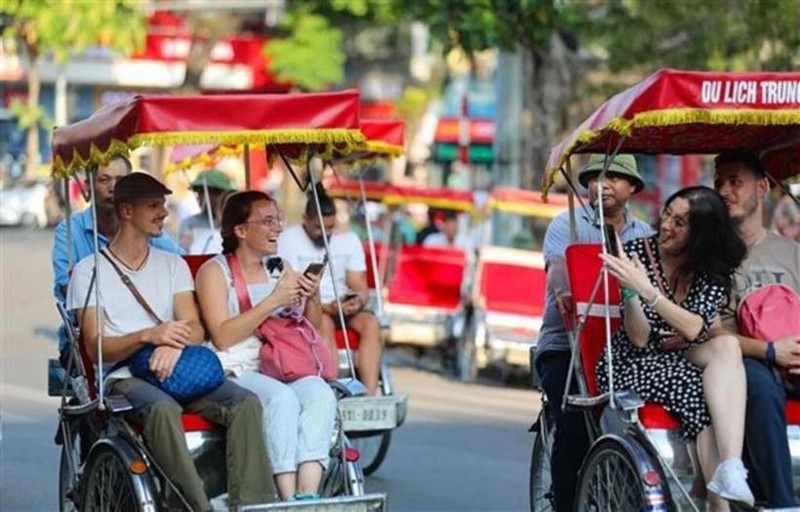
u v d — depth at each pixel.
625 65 43.75
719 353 16.03
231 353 17.69
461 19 42.00
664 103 15.48
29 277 64.81
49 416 31.03
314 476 16.88
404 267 41.25
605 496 16.52
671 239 16.55
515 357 37.91
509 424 31.34
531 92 45.22
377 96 104.44
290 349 17.66
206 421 16.84
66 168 18.19
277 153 19.69
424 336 40.91
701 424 15.91
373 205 53.34
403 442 28.66
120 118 16.53
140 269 17.80
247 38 93.12
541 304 38.09
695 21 42.06
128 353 17.17
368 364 24.84
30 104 95.69
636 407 15.91
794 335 16.45
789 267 17.48
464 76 95.75
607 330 16.39
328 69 77.56
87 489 17.53
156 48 100.00
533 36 42.41
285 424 16.81
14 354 42.75
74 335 18.02
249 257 18.02
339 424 17.42
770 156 18.97
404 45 103.94
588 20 43.88
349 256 25.91
